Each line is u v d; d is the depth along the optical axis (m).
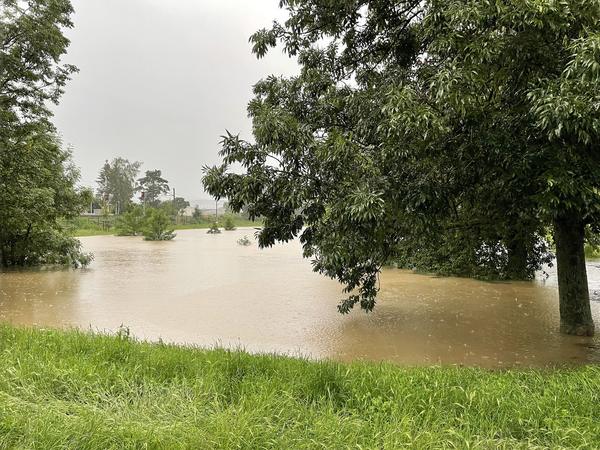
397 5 7.26
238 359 5.12
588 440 3.29
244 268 17.97
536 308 10.54
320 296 12.02
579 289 8.02
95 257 22.64
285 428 3.50
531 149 5.43
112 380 4.43
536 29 4.77
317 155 5.49
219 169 6.11
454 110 5.23
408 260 16.17
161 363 4.98
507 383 4.58
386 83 6.38
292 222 6.28
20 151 15.34
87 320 9.37
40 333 6.44
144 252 25.55
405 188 5.73
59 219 22.88
